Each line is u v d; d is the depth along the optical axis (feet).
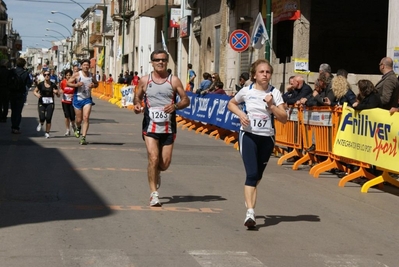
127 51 218.38
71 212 29.32
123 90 129.29
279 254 23.54
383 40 94.84
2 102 79.36
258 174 27.78
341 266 22.35
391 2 60.95
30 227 26.22
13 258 21.75
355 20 93.81
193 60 133.08
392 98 41.52
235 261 22.17
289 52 88.69
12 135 63.77
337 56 94.02
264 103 27.35
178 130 77.20
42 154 49.19
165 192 35.42
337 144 42.01
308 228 28.25
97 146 56.08
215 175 42.39
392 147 36.14
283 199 35.12
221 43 112.47
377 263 23.02
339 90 43.16
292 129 48.83
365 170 40.04
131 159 48.06
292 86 49.96
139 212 29.81
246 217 27.20
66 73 64.69
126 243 24.13
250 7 98.22
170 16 146.51
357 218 31.04
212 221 28.60
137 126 81.46
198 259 22.25
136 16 200.13
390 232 28.37
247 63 100.01
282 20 84.33
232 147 60.54
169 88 30.86
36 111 103.76
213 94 70.38
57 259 21.72
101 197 33.12
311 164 46.96
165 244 24.21
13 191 33.99
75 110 58.75
